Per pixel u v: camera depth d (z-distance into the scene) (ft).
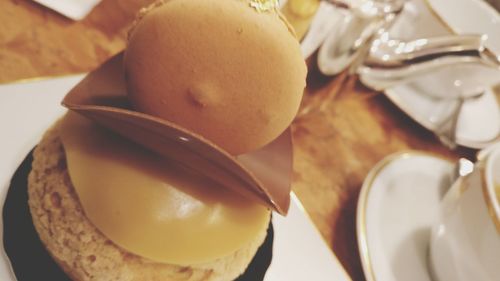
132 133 0.36
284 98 0.34
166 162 0.38
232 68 0.32
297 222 0.65
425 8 0.92
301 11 0.65
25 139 0.54
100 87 0.41
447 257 0.62
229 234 0.40
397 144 0.85
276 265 0.60
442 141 0.88
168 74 0.32
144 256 0.37
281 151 0.46
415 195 0.73
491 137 0.92
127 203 0.37
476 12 1.08
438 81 0.91
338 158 0.77
